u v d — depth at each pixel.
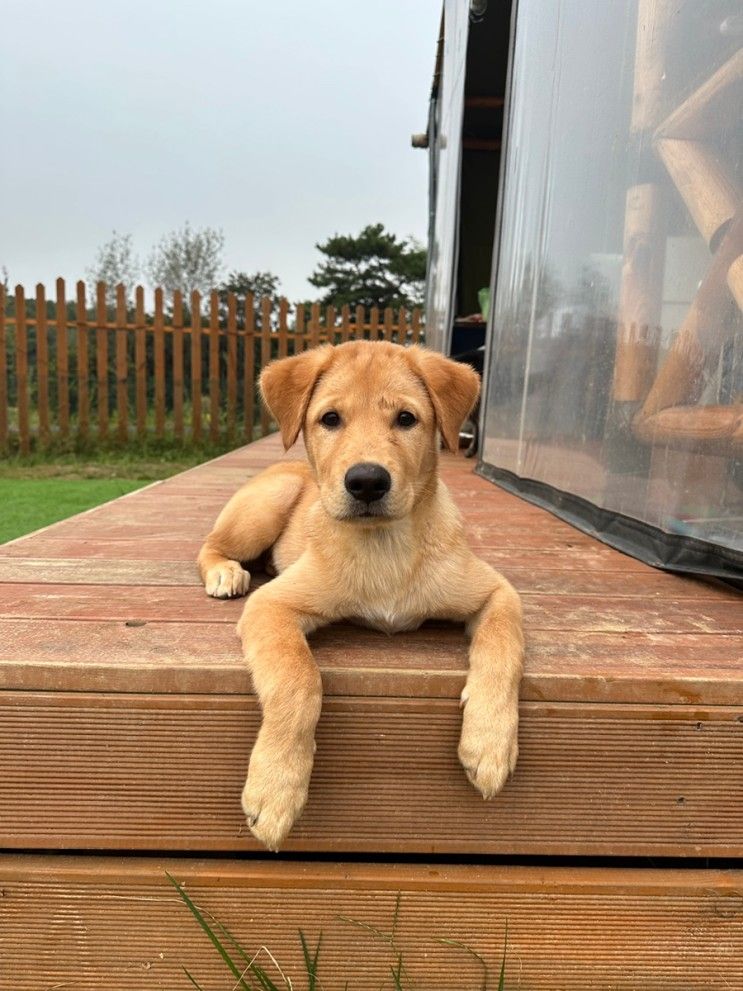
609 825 0.67
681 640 0.76
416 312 4.93
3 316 3.67
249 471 2.10
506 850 0.67
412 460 0.83
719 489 0.94
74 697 0.65
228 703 0.65
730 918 0.67
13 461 3.71
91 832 0.66
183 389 4.07
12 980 0.67
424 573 0.79
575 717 0.66
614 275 1.19
